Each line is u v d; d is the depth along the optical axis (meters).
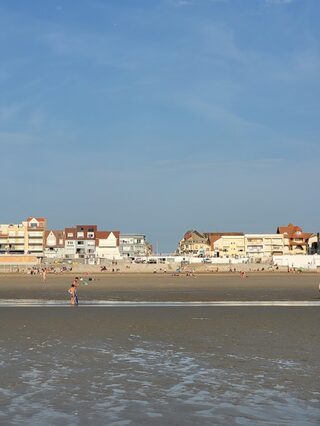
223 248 198.25
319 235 184.75
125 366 16.27
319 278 105.38
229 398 12.43
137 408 11.57
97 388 13.40
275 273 134.62
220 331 24.69
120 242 193.50
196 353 18.64
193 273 126.06
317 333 23.84
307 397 12.49
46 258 166.12
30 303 44.12
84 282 87.69
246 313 33.31
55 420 10.70
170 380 14.31
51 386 13.59
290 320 29.20
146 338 22.48
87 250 183.38
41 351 19.09
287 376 14.77
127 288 71.62
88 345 20.52
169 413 11.19
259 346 20.19
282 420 10.73
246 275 119.88
